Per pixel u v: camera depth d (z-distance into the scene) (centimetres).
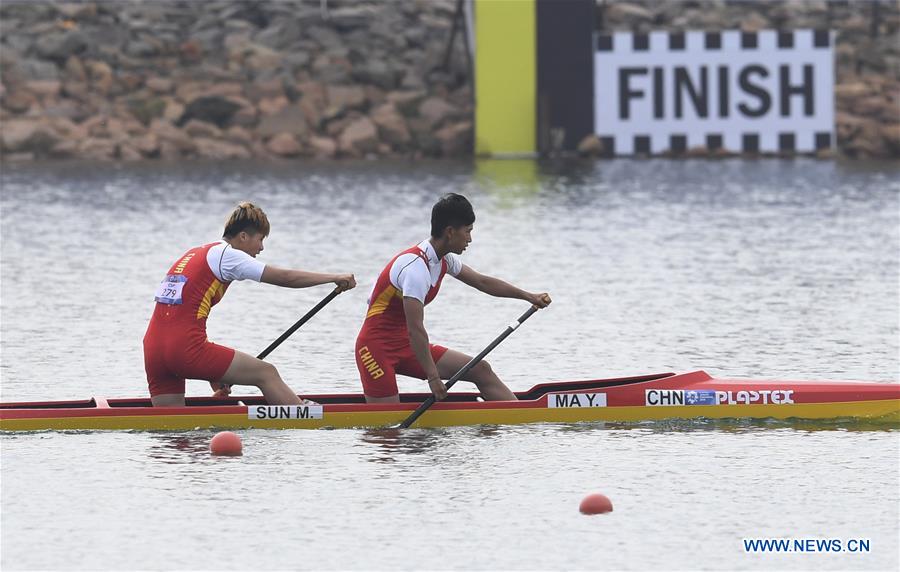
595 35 12675
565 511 3253
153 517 3209
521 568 2919
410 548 3023
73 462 3612
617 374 4666
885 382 4425
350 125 12862
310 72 13262
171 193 9925
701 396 4038
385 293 3928
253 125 12825
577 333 5366
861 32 14112
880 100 13288
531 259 7156
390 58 13475
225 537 3088
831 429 3956
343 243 7644
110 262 7031
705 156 12719
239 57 13325
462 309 5866
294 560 2959
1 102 12738
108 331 5388
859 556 2989
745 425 4000
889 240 7775
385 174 11269
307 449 3744
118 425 3900
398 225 8344
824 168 11812
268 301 6091
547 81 12731
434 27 13825
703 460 3647
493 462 3628
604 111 12750
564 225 8375
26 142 12400
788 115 12756
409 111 13038
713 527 3153
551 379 4597
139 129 12675
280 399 3928
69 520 3191
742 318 5641
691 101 12712
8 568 2923
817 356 4912
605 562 2952
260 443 3797
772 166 11988
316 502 3309
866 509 3266
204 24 13650
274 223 8412
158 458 3647
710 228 8256
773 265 6962
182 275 3881
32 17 13525
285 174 11256
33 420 3884
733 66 12688
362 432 3912
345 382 4550
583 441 3831
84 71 13075
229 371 3900
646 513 3241
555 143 12750
